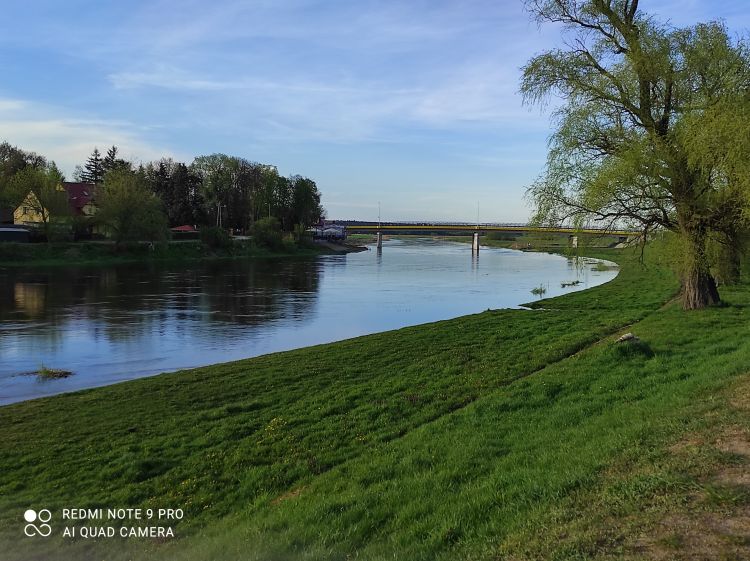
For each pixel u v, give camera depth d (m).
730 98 18.61
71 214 74.44
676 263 22.55
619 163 20.23
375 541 5.61
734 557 4.01
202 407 12.90
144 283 50.12
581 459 6.74
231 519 7.13
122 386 15.26
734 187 18.33
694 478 5.46
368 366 16.55
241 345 24.05
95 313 32.62
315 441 9.90
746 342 14.12
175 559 6.09
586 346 17.70
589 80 22.11
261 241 101.38
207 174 119.12
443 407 11.45
